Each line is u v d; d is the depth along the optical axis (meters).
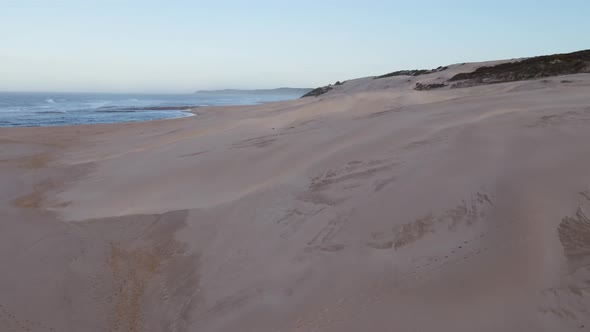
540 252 3.35
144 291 5.03
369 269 4.02
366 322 3.28
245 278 4.70
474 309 3.01
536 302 2.87
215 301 4.45
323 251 4.67
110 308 4.72
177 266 5.45
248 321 3.92
